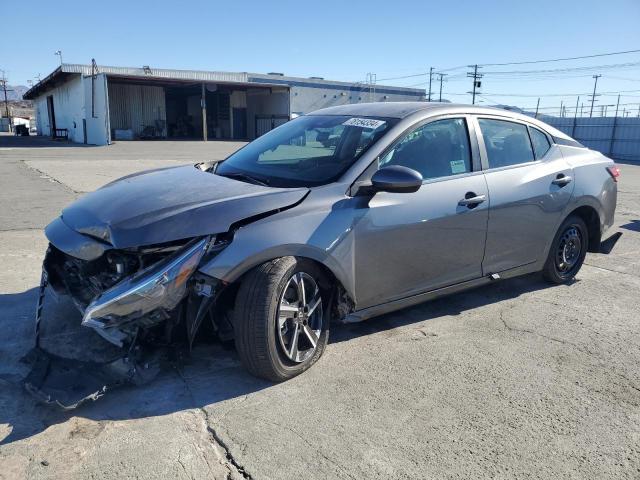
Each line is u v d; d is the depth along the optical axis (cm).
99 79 3105
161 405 304
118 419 290
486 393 331
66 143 3409
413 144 393
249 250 306
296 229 323
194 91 4462
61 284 371
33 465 252
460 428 294
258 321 311
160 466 254
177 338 331
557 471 262
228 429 285
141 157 2156
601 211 536
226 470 253
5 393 309
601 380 353
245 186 351
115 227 304
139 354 325
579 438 290
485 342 404
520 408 317
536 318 454
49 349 351
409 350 385
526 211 456
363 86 5403
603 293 521
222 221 306
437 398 323
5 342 369
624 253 686
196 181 368
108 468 252
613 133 3600
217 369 347
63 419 288
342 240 341
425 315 454
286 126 470
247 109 4719
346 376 344
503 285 539
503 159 454
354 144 385
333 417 299
